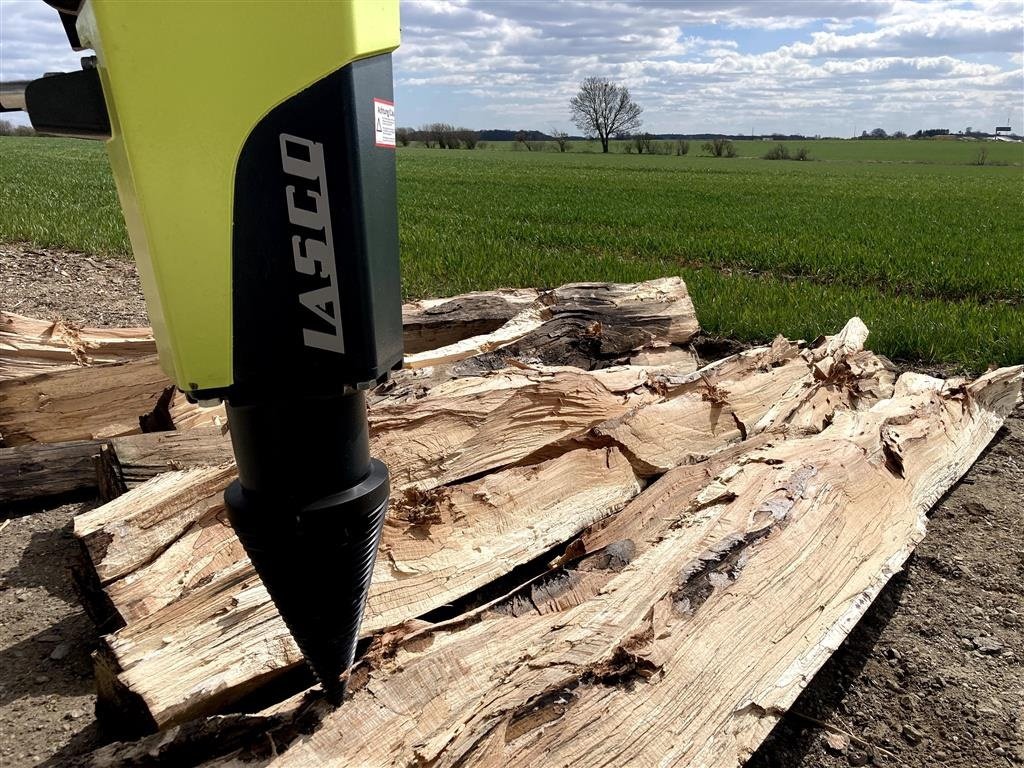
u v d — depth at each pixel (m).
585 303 5.05
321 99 1.16
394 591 2.54
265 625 2.29
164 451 3.22
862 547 2.81
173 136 1.11
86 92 1.12
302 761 1.77
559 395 3.40
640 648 2.09
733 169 65.81
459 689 1.99
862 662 2.92
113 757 1.79
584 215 21.84
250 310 1.21
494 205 25.47
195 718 2.13
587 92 108.62
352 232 1.23
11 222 13.57
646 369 4.06
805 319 7.30
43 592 3.16
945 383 4.75
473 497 2.90
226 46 1.10
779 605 2.40
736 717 2.10
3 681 2.61
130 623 2.43
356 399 1.38
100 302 8.37
